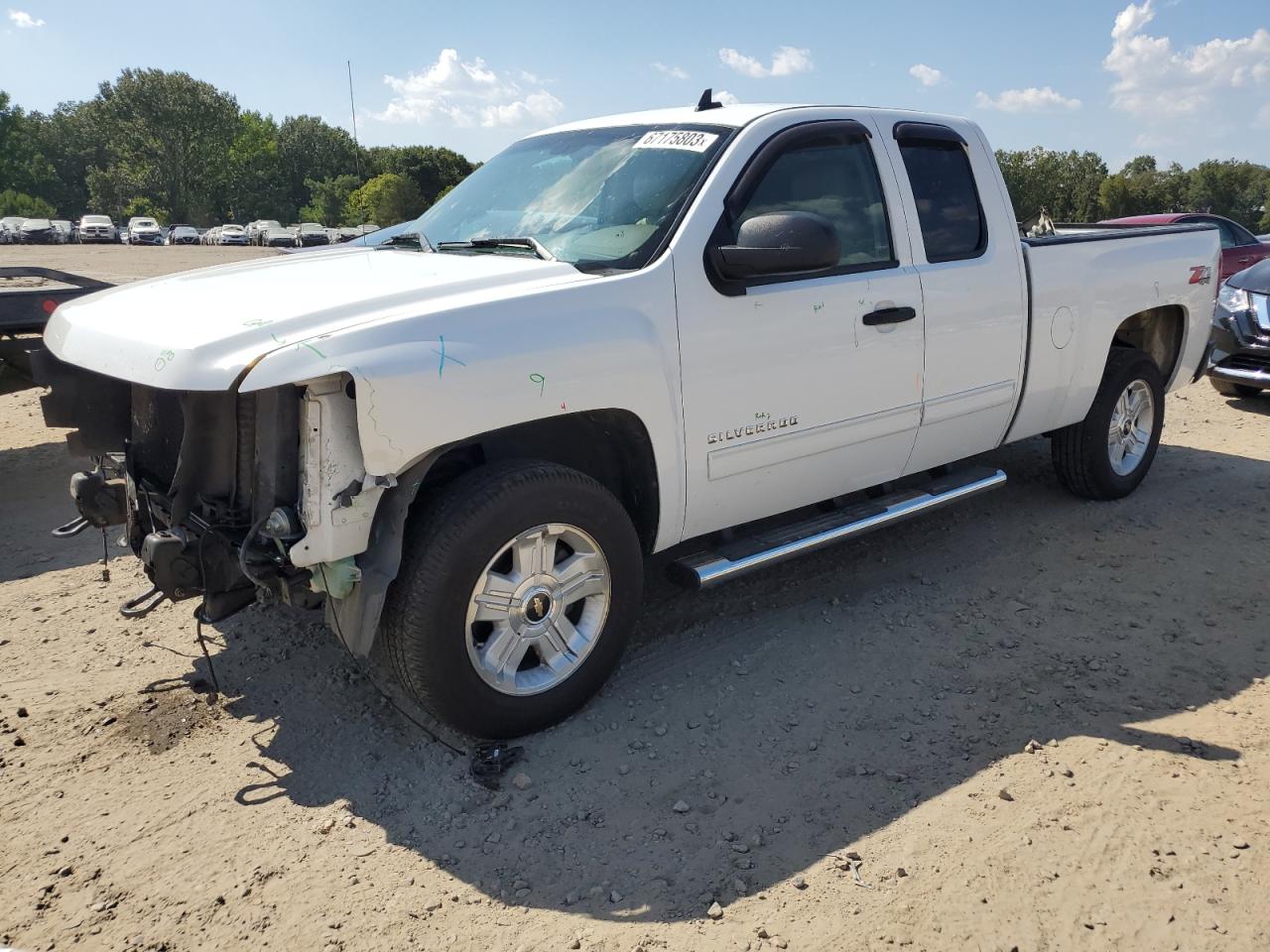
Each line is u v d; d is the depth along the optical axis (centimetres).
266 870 265
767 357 361
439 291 304
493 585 309
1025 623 415
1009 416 479
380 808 292
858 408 399
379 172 11588
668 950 236
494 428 292
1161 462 661
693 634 405
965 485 460
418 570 292
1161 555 489
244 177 11144
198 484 300
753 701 352
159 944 239
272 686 360
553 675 328
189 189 10775
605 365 315
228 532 301
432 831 281
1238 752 317
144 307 319
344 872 264
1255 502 572
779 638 401
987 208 452
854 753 319
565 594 326
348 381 275
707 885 259
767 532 397
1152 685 361
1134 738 326
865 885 257
